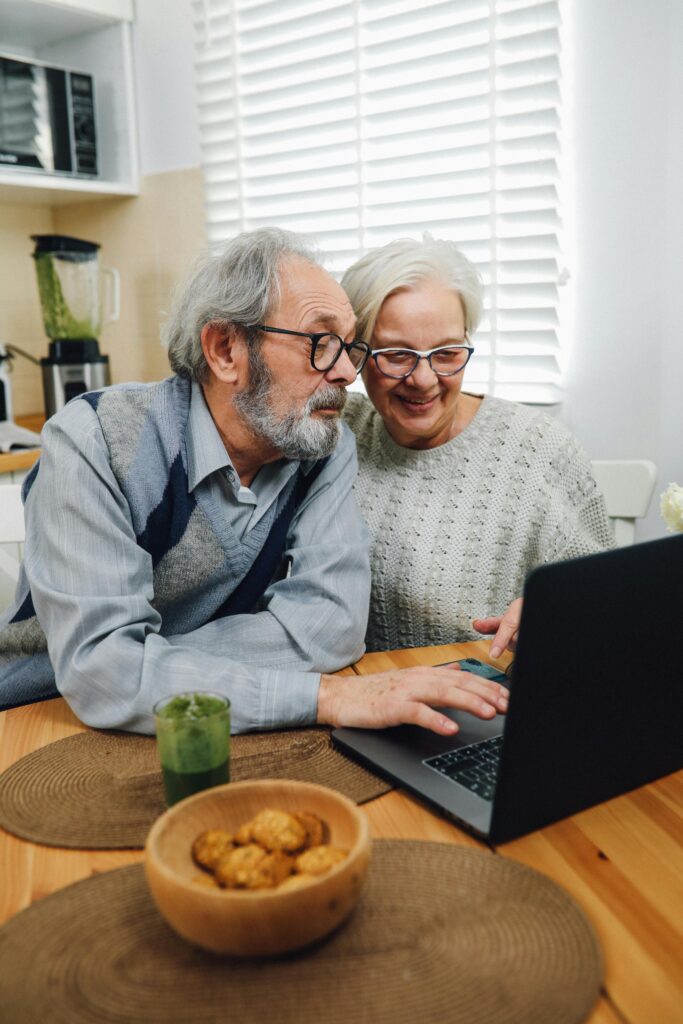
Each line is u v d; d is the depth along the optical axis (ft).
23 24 8.16
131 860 2.30
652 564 2.42
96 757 2.86
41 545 3.52
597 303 6.28
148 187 8.50
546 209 6.18
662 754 2.69
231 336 3.67
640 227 6.01
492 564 4.59
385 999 1.76
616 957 1.92
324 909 1.79
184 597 3.93
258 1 7.23
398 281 4.18
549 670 2.24
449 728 2.87
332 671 3.58
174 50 7.98
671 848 2.35
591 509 4.75
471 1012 1.73
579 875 2.22
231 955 1.82
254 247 3.67
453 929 1.97
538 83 6.02
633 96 5.85
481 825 2.38
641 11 5.71
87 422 3.62
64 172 7.94
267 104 7.45
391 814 2.52
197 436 3.74
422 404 4.38
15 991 1.80
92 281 8.04
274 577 4.23
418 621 4.66
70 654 3.20
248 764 2.80
